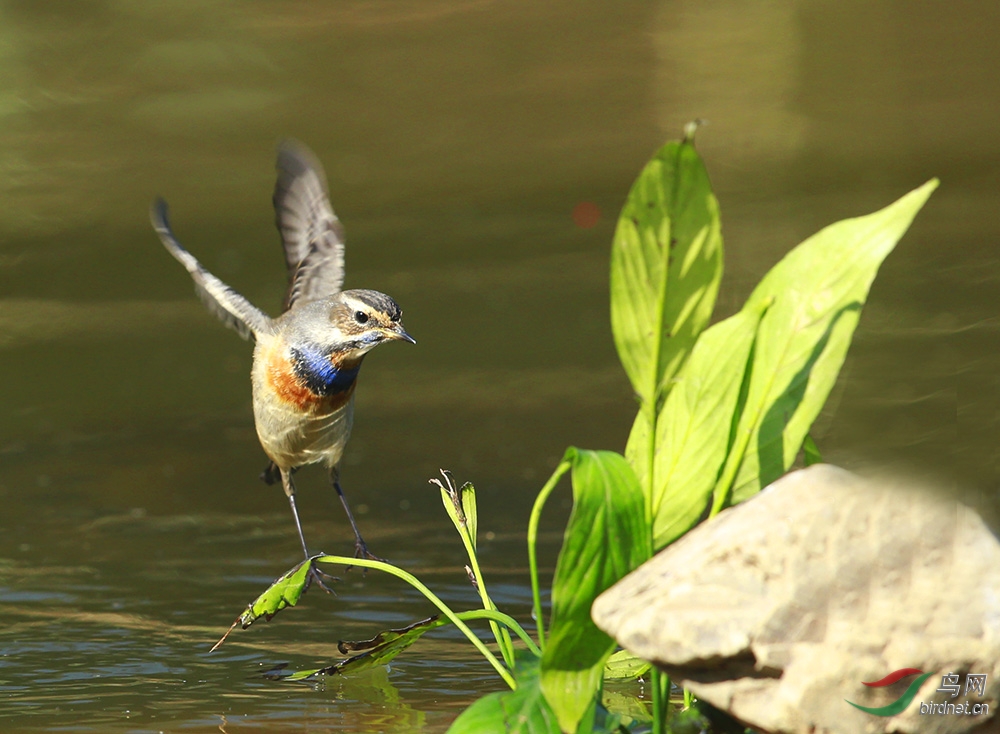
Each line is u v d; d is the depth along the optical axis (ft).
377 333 29.19
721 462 21.11
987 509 22.26
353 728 24.25
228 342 57.93
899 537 19.56
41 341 57.93
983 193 66.54
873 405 38.68
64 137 85.40
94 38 101.86
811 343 21.01
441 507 39.47
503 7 110.32
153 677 27.35
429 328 57.31
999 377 41.06
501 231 68.69
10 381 53.01
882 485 20.15
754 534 19.61
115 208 74.38
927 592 19.21
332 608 31.86
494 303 59.31
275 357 29.43
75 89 94.17
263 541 37.04
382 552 35.70
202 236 69.72
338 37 103.86
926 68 90.58
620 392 49.37
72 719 24.89
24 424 48.34
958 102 82.48
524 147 81.76
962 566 19.39
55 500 40.73
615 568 20.04
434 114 88.48
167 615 31.35
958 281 53.67
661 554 20.34
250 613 23.97
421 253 66.23
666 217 20.04
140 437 46.88
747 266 57.62
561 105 88.58
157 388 52.26
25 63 97.60
